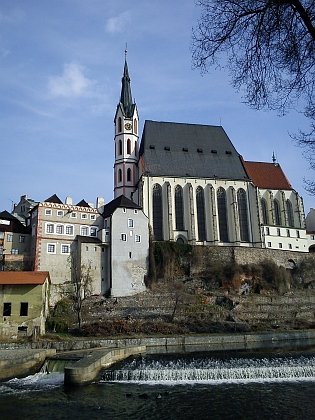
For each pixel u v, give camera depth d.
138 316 88.75
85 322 84.75
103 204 137.88
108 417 32.91
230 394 39.34
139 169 133.75
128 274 107.75
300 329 87.94
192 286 109.19
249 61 14.07
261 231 130.12
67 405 36.28
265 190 140.50
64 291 97.62
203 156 141.50
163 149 138.88
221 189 134.12
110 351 55.00
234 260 118.81
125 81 149.00
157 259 113.00
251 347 66.44
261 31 13.54
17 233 110.75
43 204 107.81
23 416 33.25
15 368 49.75
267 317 93.88
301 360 50.03
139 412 34.19
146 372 46.34
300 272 123.19
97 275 106.00
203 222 129.25
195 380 45.62
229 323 86.75
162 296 100.94
